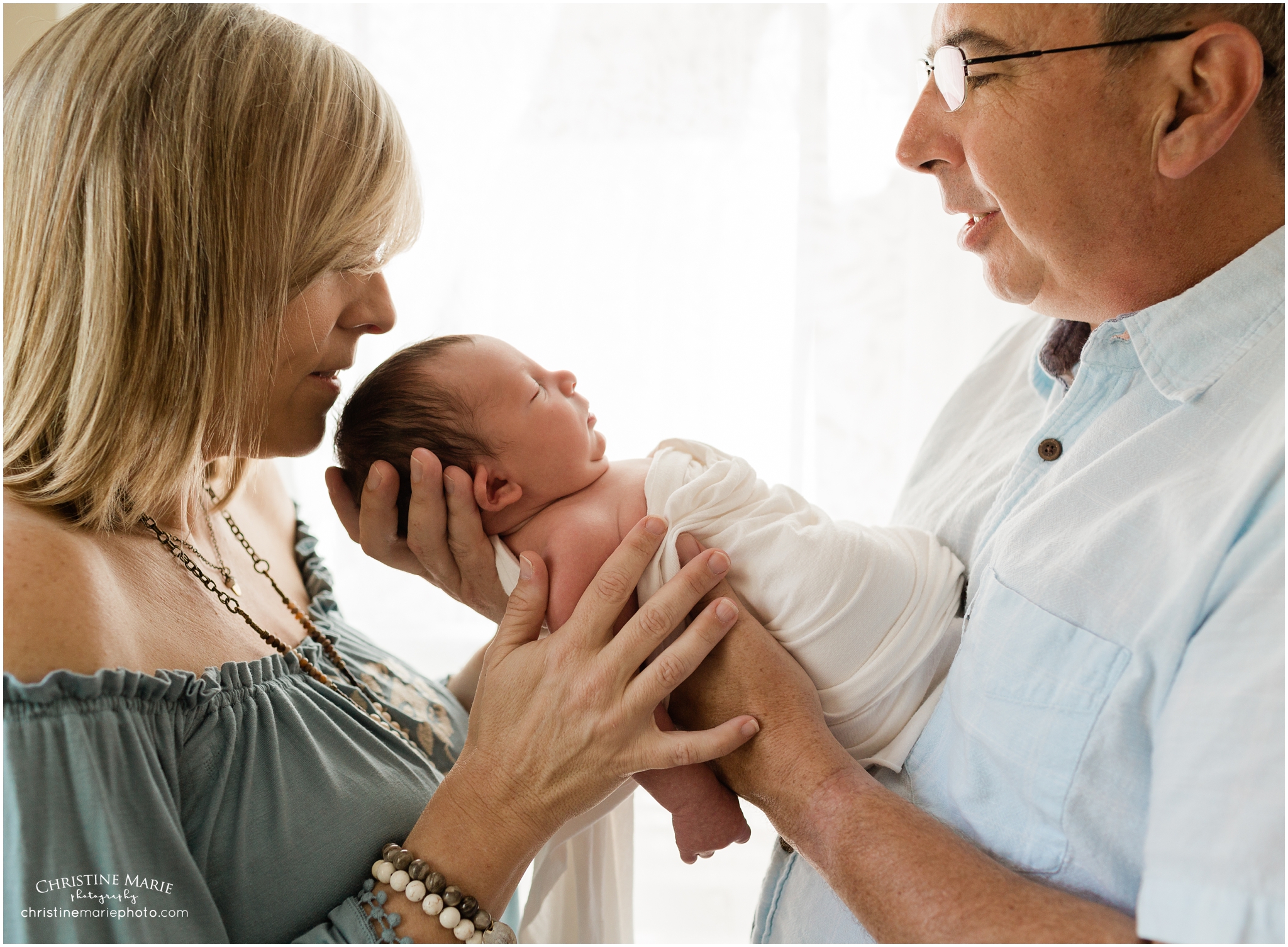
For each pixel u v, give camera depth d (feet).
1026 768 2.56
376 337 7.46
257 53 2.95
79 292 2.76
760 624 3.13
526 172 7.44
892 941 2.40
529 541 3.48
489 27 7.31
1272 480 2.30
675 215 7.48
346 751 3.06
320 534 7.48
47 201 2.77
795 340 7.43
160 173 2.75
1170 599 2.37
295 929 2.75
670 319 7.57
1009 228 3.04
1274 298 2.60
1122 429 2.81
